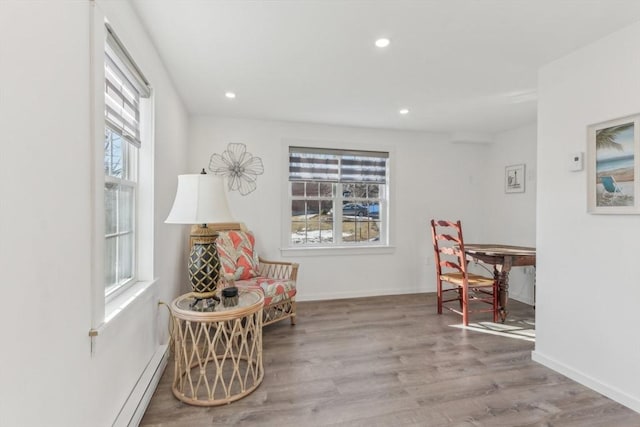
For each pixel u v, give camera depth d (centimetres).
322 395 204
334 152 434
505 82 288
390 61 247
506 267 338
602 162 208
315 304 405
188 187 198
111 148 176
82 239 121
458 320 348
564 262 232
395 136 456
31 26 92
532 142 419
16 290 86
